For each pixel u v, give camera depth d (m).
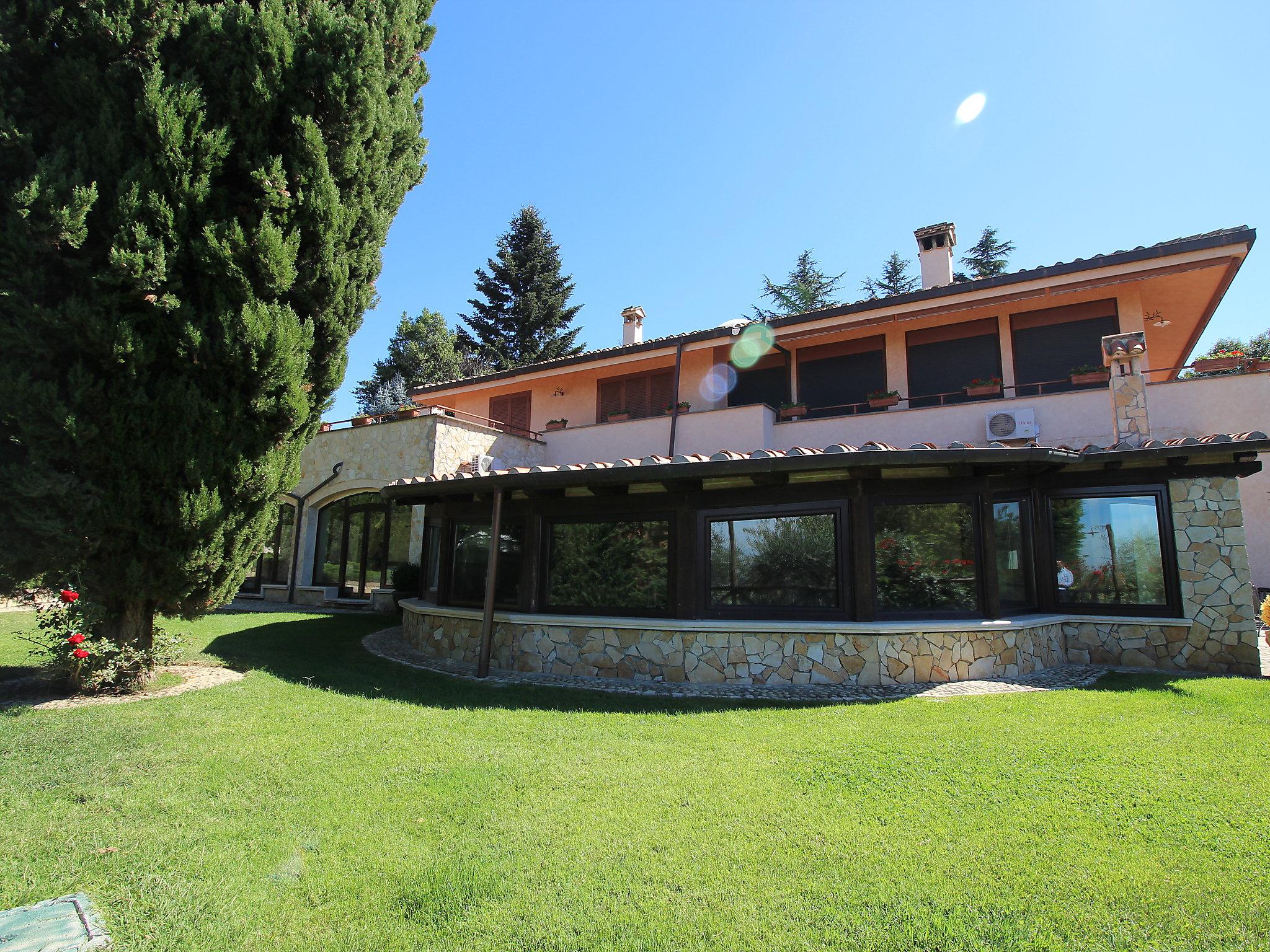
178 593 7.29
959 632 7.85
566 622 8.84
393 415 17.80
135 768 4.81
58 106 6.69
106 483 6.71
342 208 7.65
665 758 5.04
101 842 3.61
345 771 4.76
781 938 2.70
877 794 4.22
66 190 6.16
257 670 8.70
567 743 5.47
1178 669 8.41
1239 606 8.21
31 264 6.19
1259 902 2.88
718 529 8.63
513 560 9.87
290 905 2.98
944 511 8.27
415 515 16.53
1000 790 4.23
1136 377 10.12
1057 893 3.00
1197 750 4.95
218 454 7.07
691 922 2.81
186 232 6.78
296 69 7.31
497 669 9.12
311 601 18.28
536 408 20.77
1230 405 11.30
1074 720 5.84
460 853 3.48
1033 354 14.33
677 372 16.41
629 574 8.96
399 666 9.30
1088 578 9.12
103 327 6.28
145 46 6.77
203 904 2.98
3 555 6.48
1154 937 2.67
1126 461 8.41
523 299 43.00
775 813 3.95
